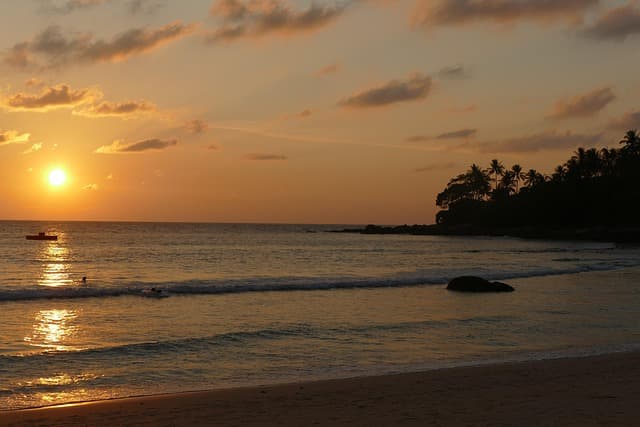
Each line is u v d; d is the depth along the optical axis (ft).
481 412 34.32
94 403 37.24
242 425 32.55
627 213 407.44
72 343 57.67
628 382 41.65
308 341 59.82
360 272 149.89
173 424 32.81
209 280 120.88
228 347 56.70
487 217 528.63
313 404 36.58
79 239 379.55
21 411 35.50
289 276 135.44
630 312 81.15
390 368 48.93
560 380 42.29
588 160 440.04
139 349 55.06
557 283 122.72
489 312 80.43
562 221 449.48
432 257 226.58
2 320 71.05
